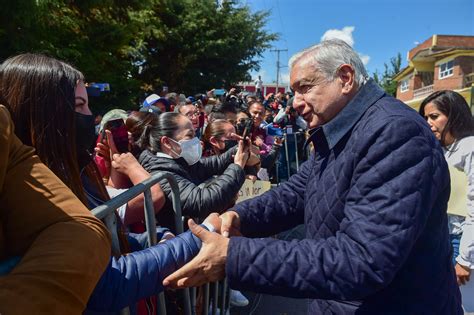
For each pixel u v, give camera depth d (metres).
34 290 0.72
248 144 2.69
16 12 7.31
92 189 1.57
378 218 1.23
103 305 1.17
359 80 1.47
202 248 1.32
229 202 2.39
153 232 1.69
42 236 0.84
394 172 1.26
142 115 2.75
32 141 1.19
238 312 3.54
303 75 1.50
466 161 2.43
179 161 2.56
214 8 20.91
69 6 10.08
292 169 6.35
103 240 0.92
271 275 1.26
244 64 22.80
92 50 11.15
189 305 1.99
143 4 13.05
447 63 27.00
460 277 2.42
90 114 1.47
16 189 0.88
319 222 1.52
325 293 1.25
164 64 20.31
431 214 1.41
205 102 9.46
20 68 1.21
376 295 1.44
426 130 1.34
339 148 1.48
